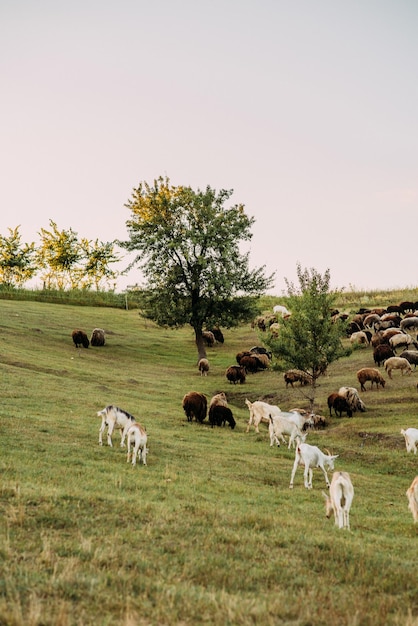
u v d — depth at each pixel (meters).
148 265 57.06
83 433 23.73
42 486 14.76
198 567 10.16
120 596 8.42
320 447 26.72
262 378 46.97
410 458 24.77
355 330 56.41
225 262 56.22
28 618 7.43
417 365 43.81
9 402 28.22
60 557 9.99
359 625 8.09
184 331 70.88
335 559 11.39
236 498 16.77
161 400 36.50
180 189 63.19
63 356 49.16
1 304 71.88
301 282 35.31
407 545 13.15
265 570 10.36
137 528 12.31
